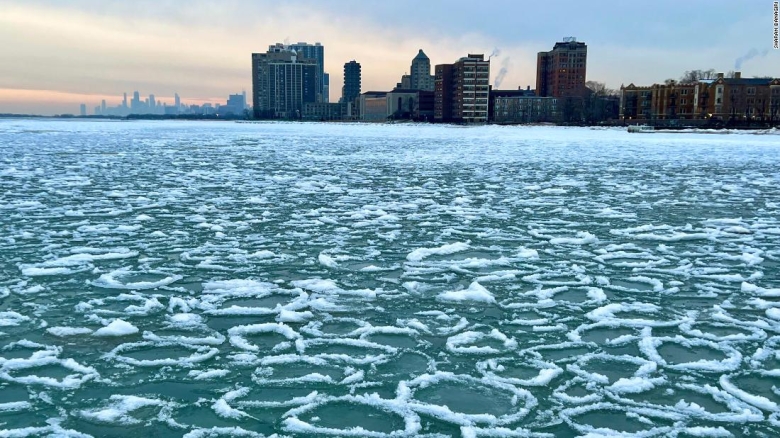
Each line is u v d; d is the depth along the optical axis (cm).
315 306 574
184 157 2414
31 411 378
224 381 421
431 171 1906
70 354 461
